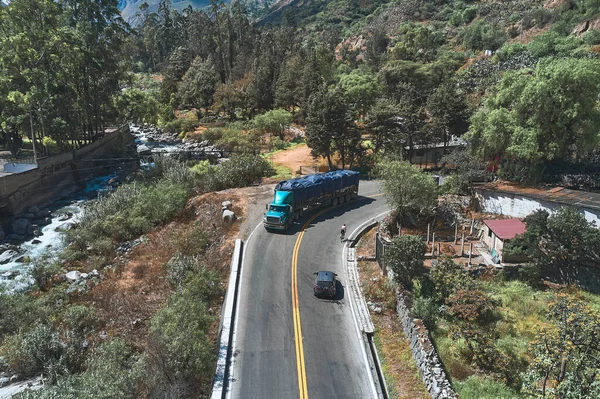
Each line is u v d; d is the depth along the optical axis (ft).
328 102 174.60
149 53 553.23
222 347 71.82
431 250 106.11
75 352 73.67
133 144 271.90
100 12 214.48
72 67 186.39
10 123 174.09
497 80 241.76
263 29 563.48
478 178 138.92
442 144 196.24
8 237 135.44
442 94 183.01
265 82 306.76
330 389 63.26
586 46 235.61
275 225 118.11
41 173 167.84
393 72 256.93
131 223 128.77
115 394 56.29
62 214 154.92
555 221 94.12
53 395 56.75
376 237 109.09
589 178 123.13
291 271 98.68
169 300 82.89
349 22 627.87
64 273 105.09
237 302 86.28
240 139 236.63
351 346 73.20
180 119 314.35
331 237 116.47
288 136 256.73
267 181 166.20
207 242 116.47
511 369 66.85
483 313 77.71
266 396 61.87
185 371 61.93
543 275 96.22
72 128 194.70
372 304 85.51
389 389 63.52
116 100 239.50
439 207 127.95
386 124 179.93
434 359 64.49
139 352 72.79
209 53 399.85
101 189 183.21
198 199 144.56
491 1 415.03
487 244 109.09
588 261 92.38
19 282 102.68
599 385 46.44
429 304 76.74
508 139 129.18
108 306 88.22
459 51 342.64
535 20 320.91
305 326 78.59
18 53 161.89
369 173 177.68
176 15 542.98
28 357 71.05
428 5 474.49
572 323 54.19
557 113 121.49
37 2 168.55
